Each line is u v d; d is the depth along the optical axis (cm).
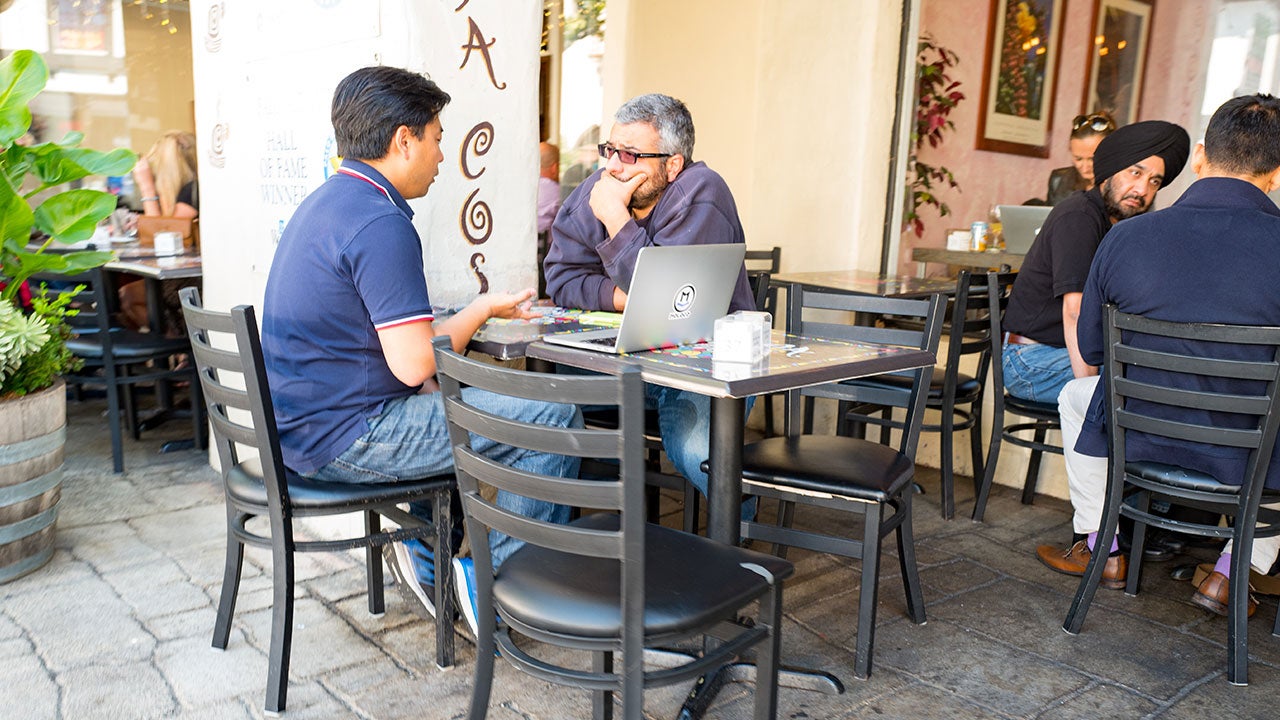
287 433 218
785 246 499
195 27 348
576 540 148
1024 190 622
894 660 240
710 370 182
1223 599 268
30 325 267
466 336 225
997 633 256
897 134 468
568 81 534
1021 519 352
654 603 155
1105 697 224
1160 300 237
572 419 230
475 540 166
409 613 259
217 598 266
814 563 303
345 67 272
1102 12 626
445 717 208
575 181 545
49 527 285
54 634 242
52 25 695
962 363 420
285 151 300
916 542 326
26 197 269
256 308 329
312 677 224
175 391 544
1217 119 238
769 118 496
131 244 520
